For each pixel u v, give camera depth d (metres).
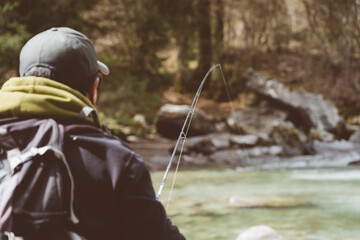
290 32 18.97
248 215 5.18
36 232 1.09
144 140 13.85
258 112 14.62
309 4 17.03
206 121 14.17
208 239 4.19
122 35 16.62
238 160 11.31
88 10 14.20
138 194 1.18
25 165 1.12
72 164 1.16
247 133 13.56
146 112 14.80
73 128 1.21
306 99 14.43
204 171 9.52
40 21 12.22
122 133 14.05
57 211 1.10
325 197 6.30
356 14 16.03
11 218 1.09
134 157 1.20
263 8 18.84
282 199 5.94
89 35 14.51
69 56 1.28
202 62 20.16
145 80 14.92
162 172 9.31
